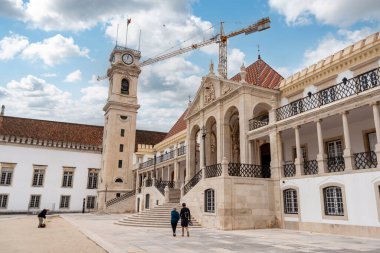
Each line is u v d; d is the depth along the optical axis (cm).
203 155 2653
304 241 1270
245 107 2267
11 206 4400
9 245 1228
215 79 2675
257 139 2253
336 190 1570
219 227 1802
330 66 1966
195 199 2141
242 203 1842
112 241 1300
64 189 4800
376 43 1684
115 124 4953
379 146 1378
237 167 1930
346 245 1145
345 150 1534
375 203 1354
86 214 4131
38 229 1953
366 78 1538
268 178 1959
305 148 2136
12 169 4541
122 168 4841
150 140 5947
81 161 5022
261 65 3005
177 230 1784
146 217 2206
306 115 1770
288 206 1859
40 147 4781
